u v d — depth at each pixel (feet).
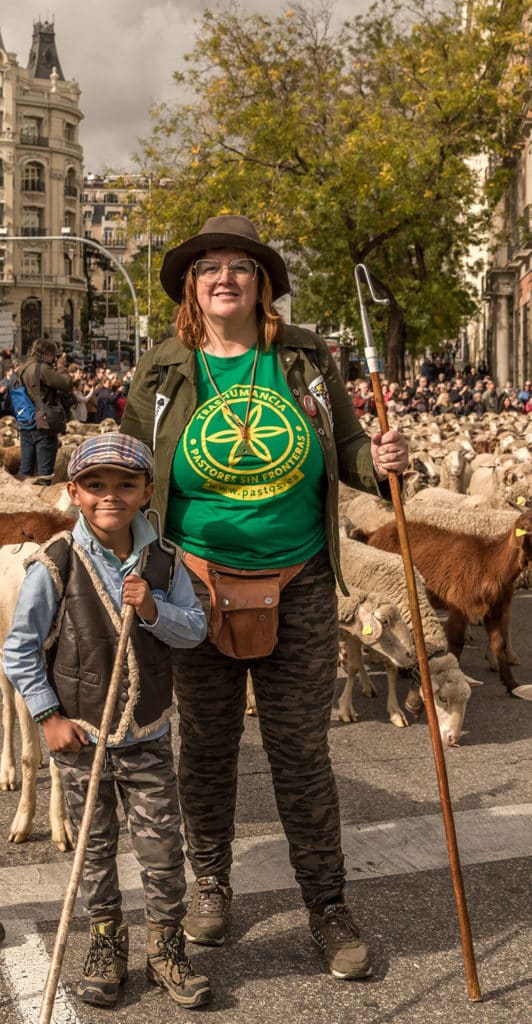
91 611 11.85
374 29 111.14
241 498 12.73
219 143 112.57
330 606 13.11
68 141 375.86
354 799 18.56
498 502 37.47
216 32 109.09
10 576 17.17
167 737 12.27
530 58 115.85
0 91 358.02
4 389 83.66
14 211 363.56
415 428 72.54
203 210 111.65
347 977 12.46
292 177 109.40
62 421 46.85
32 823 16.71
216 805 13.39
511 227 145.89
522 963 12.88
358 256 113.39
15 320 366.63
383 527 28.12
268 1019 11.75
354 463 13.46
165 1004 12.01
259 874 15.34
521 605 36.24
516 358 160.45
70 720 11.87
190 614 12.09
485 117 111.65
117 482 11.68
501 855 15.94
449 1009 11.94
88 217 516.32
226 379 12.97
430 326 121.70
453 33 111.86
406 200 107.65
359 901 14.43
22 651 11.80
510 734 22.76
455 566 25.88
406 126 107.96
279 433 12.73
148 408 13.34
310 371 13.10
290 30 109.50
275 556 12.82
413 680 22.63
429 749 21.65
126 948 12.32
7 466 53.42
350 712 23.94
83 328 387.34
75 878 10.61
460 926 12.25
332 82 109.40
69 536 12.10
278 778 13.11
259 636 12.60
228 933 13.62
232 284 12.74
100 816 12.10
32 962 12.80
